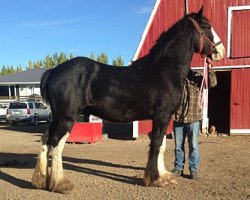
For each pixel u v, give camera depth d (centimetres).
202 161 986
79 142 1427
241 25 1585
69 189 705
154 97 709
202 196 676
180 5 1594
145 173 745
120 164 964
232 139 1481
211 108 2280
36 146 1362
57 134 703
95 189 730
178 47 716
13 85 4644
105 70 719
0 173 867
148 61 723
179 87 718
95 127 1463
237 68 1594
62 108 700
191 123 771
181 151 803
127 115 725
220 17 1595
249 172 854
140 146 1330
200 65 1598
